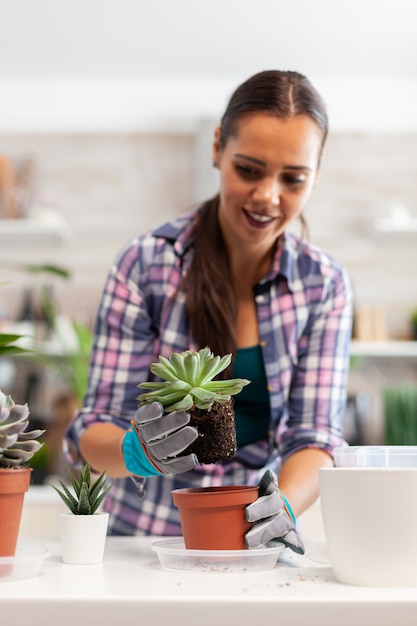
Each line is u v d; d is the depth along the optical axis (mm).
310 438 1338
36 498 2844
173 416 883
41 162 4004
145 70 3877
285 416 1452
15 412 839
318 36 3471
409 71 3863
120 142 4020
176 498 934
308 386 1439
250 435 1441
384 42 3527
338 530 803
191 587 745
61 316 3904
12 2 3174
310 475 1247
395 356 3781
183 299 1409
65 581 785
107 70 3877
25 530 2824
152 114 4012
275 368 1430
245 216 1299
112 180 4000
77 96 4020
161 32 3438
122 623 672
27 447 848
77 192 3996
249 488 935
